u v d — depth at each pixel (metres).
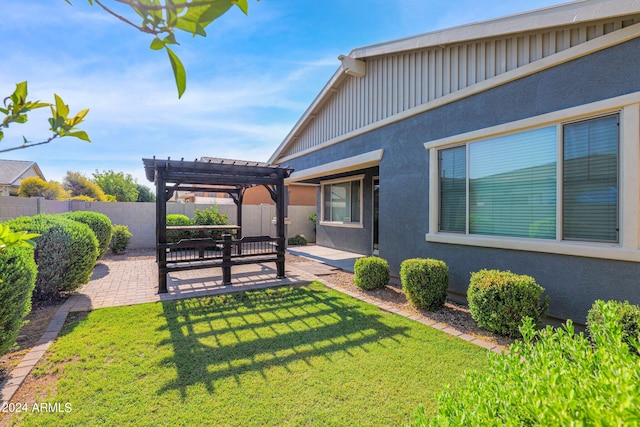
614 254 3.51
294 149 11.20
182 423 2.38
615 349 1.47
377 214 10.08
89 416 2.44
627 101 3.41
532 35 4.32
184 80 1.01
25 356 3.38
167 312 4.88
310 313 4.87
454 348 3.63
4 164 23.75
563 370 1.35
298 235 14.05
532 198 4.34
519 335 3.80
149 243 11.95
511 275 4.11
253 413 2.49
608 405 1.04
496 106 4.72
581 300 3.83
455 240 5.31
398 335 4.01
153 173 6.96
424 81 5.93
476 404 1.30
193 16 0.94
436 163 5.71
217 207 12.83
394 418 2.44
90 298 5.58
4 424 2.35
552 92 4.07
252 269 8.40
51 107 1.13
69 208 10.44
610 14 3.34
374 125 7.07
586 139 3.82
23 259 3.42
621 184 3.50
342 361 3.34
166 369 3.15
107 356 3.41
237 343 3.78
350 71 7.26
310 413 2.50
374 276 6.09
